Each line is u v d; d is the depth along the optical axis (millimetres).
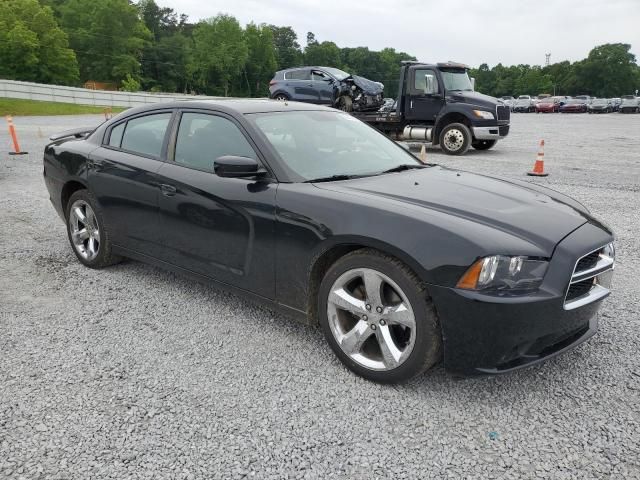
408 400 2732
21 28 78250
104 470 2225
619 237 5875
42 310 3840
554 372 3006
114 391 2809
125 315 3758
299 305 3146
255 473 2215
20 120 26484
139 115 4270
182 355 3197
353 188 3115
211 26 124062
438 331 2641
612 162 12016
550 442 2412
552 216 2914
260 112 3689
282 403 2707
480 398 2756
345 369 3035
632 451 2352
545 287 2516
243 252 3336
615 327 3584
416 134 14195
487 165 11422
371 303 2807
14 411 2627
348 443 2406
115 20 103688
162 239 3896
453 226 2590
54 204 5004
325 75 17578
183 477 2189
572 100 58000
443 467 2256
